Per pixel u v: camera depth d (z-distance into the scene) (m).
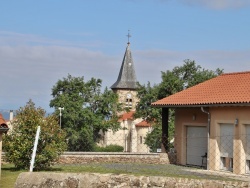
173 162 28.84
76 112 67.44
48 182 10.39
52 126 21.39
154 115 57.44
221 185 10.62
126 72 106.19
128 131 87.25
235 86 26.55
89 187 10.23
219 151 25.30
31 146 20.69
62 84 71.12
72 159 25.58
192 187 10.42
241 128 23.67
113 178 10.29
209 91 27.73
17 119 21.30
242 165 23.45
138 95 61.53
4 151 22.41
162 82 54.84
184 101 27.58
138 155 27.62
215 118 25.52
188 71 56.97
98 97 71.69
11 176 18.31
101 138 76.44
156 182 10.33
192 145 28.39
